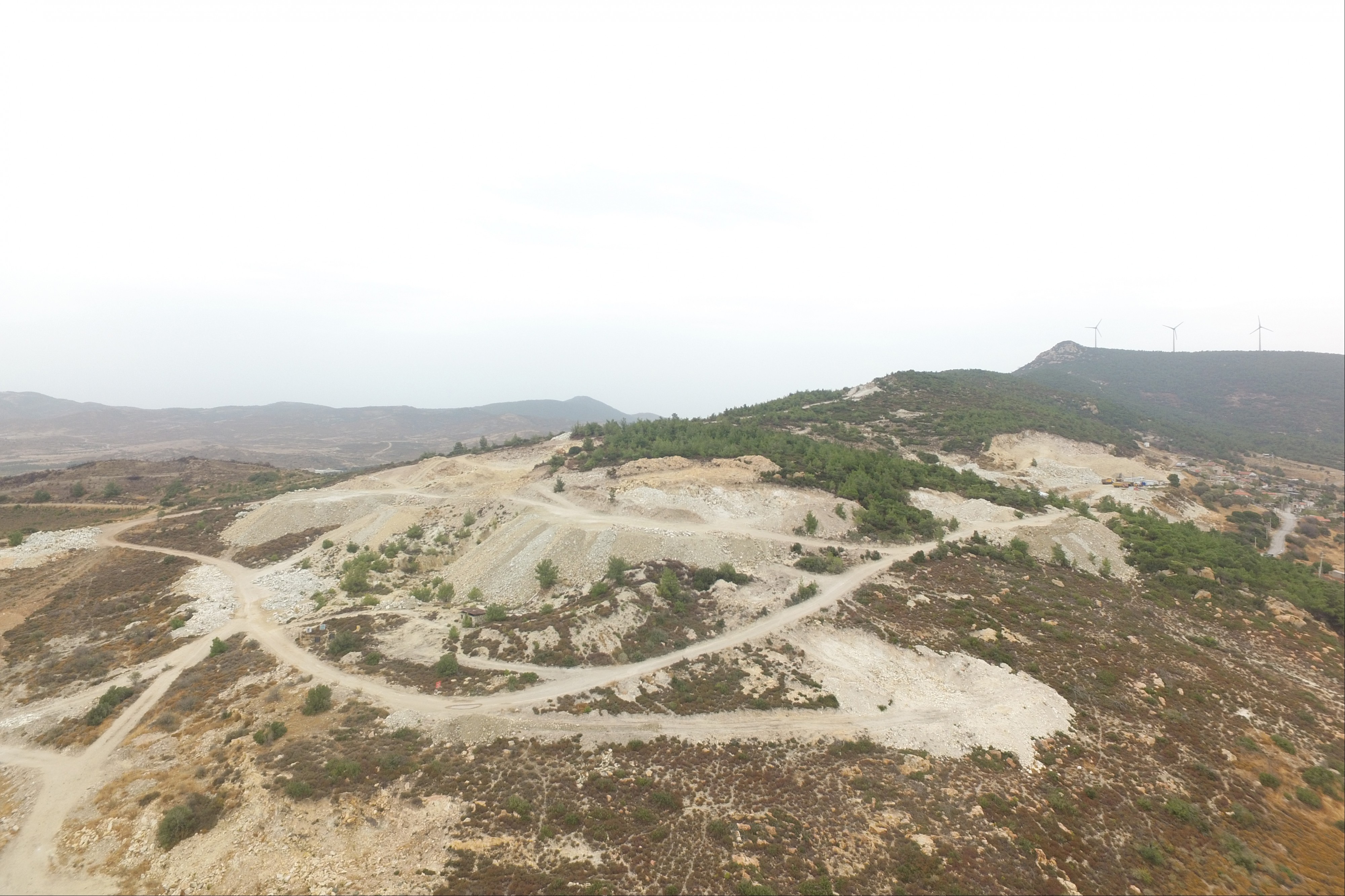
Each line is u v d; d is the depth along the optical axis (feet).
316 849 101.86
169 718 147.33
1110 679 170.71
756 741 142.61
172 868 100.22
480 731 141.59
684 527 290.15
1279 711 163.12
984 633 194.80
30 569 264.72
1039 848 108.47
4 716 156.46
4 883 99.60
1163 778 132.77
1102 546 297.33
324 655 184.34
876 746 141.49
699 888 96.48
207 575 264.72
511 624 202.69
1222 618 228.43
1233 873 106.83
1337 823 123.13
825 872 100.58
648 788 122.11
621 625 200.03
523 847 103.86
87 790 122.62
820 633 200.44
